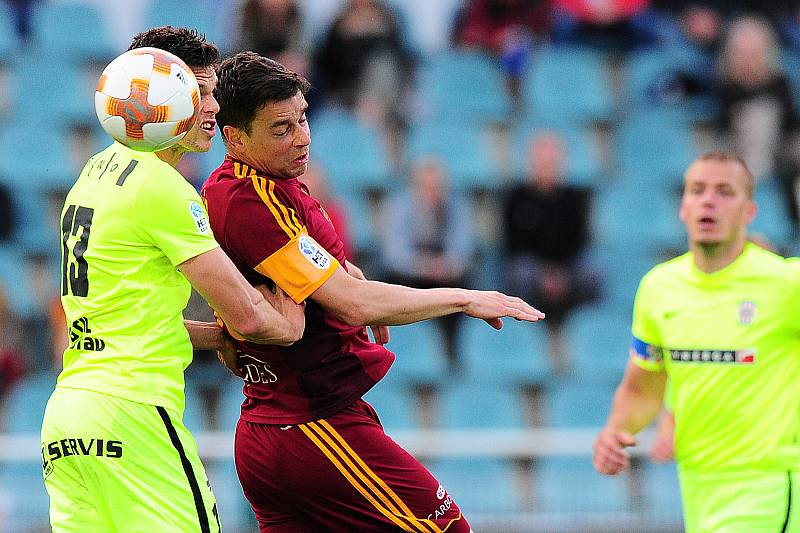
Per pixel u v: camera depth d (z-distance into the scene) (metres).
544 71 48.62
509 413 39.47
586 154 47.19
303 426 16.88
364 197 44.88
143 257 15.66
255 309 15.66
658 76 48.75
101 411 15.52
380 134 45.69
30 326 39.69
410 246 39.00
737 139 46.88
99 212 15.80
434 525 17.17
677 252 45.62
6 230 41.56
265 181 16.41
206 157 40.34
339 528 17.31
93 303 15.80
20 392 37.06
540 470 36.00
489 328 40.66
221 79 16.44
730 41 47.16
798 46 50.16
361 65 45.53
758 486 19.62
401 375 39.66
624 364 40.88
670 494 35.62
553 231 40.56
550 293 40.53
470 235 42.25
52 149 44.28
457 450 31.31
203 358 37.50
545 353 40.69
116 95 15.23
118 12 48.66
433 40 49.72
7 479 33.53
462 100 47.59
